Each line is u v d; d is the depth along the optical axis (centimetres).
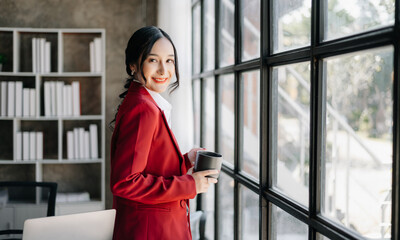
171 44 151
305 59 158
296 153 180
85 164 459
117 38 458
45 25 446
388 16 112
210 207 331
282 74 187
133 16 460
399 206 100
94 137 430
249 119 245
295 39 173
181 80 367
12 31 421
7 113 419
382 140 116
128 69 154
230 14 272
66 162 419
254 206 227
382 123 116
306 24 163
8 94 414
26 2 443
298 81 173
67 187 457
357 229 129
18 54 423
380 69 116
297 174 181
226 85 286
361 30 125
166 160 145
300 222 168
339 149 139
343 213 137
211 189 328
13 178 446
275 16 193
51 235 138
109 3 456
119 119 142
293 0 174
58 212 404
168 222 146
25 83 441
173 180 139
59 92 420
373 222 120
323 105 150
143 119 137
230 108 278
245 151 247
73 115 424
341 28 136
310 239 154
